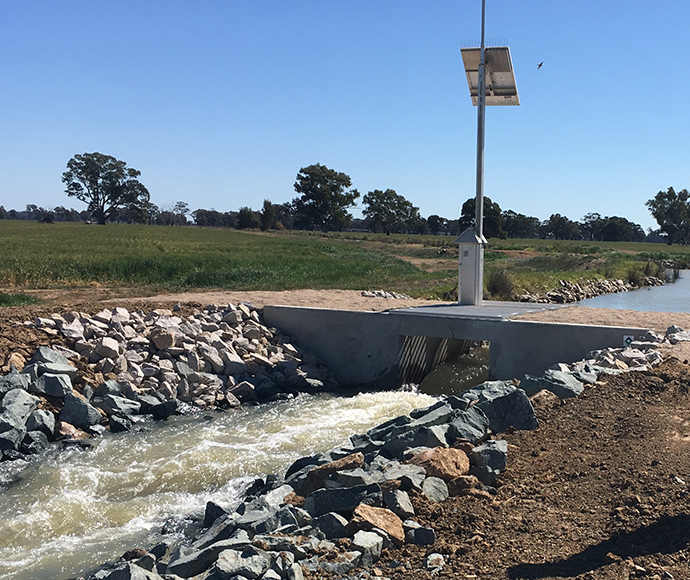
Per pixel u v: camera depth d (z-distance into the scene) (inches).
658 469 242.4
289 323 660.7
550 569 179.6
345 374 633.0
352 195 5703.7
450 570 186.5
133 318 604.1
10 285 922.7
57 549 269.0
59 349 512.7
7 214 7677.2
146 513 308.0
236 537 215.5
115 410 466.6
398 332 601.9
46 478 352.8
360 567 194.7
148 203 6008.9
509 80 629.9
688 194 5654.5
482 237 650.2
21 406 415.8
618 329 512.7
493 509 227.3
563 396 346.0
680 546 184.7
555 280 1461.6
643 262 2210.9
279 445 412.2
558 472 253.4
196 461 380.5
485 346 814.5
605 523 206.4
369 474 258.1
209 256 1518.2
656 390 347.3
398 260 1953.7
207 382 546.0
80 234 3083.2
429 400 526.9
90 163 5521.7
